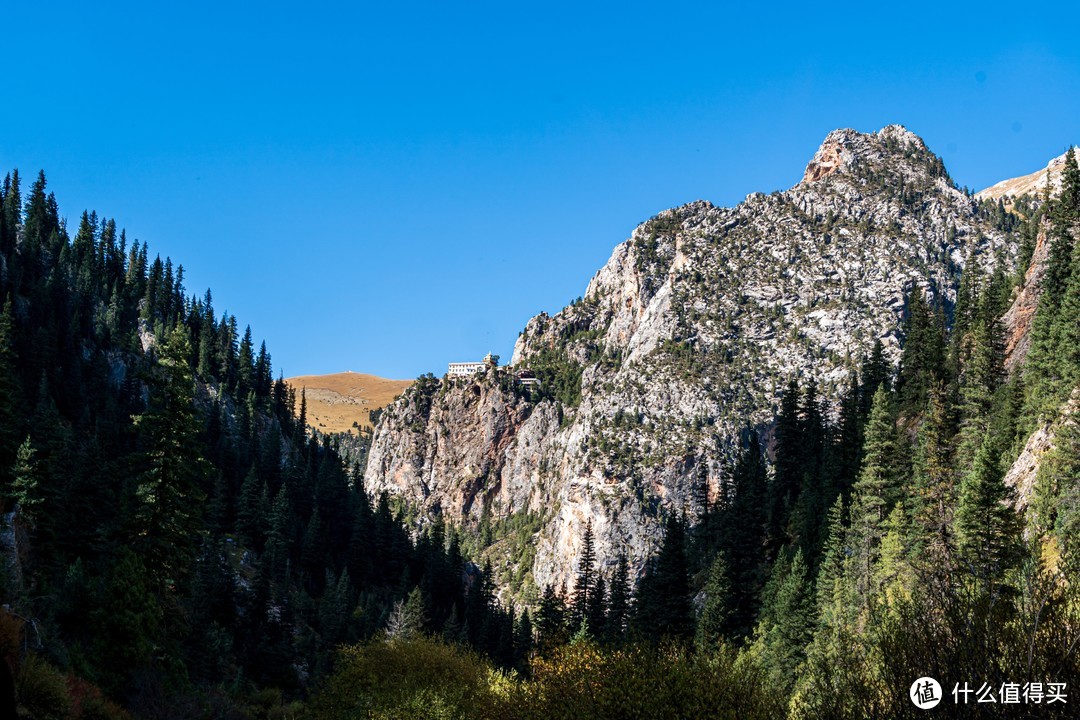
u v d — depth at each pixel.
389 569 159.75
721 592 90.44
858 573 72.38
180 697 54.25
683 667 42.12
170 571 58.44
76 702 39.06
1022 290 132.75
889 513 80.94
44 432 92.88
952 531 64.62
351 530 164.62
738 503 111.19
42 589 55.56
